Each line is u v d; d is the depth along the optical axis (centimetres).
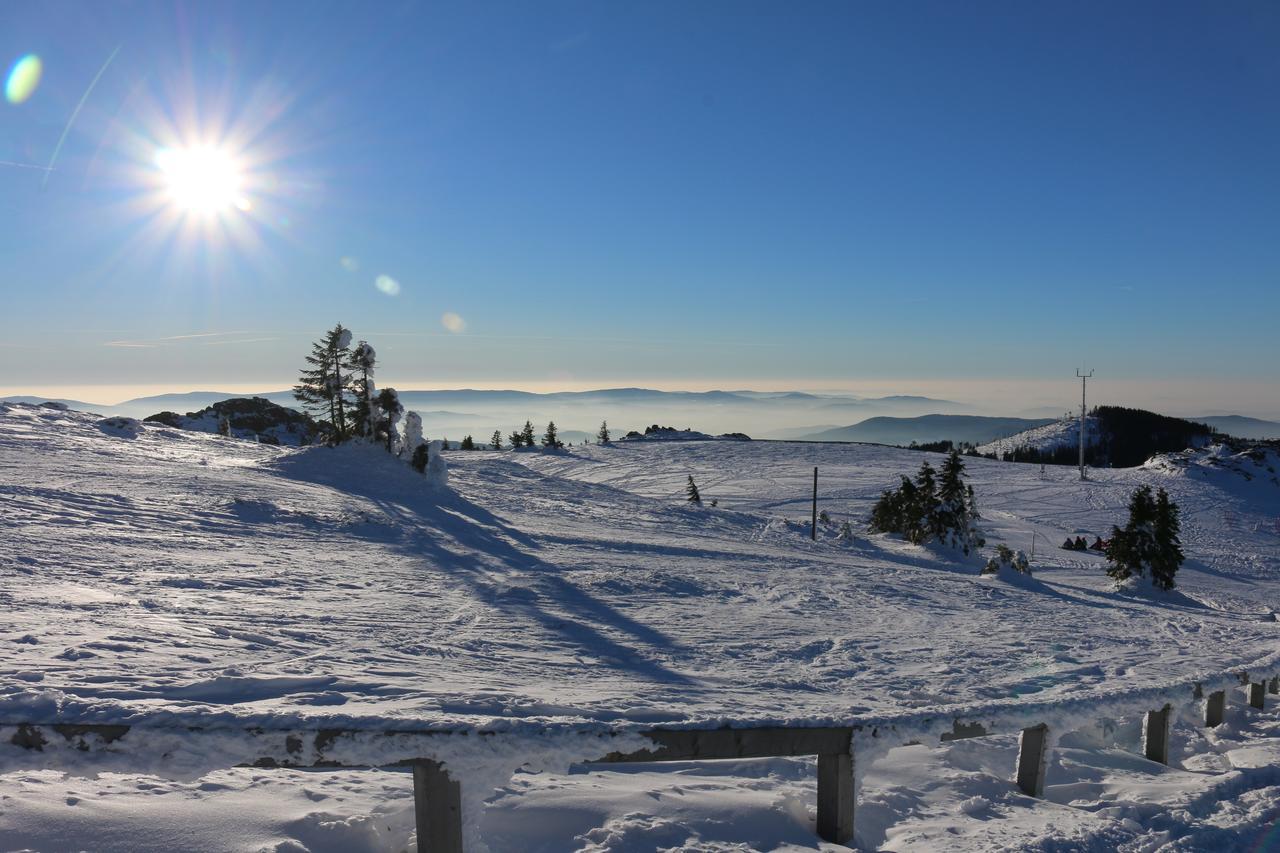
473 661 991
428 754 390
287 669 740
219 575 1524
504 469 6406
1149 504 4438
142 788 449
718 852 456
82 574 1341
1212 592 4991
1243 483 11412
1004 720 582
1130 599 3322
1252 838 537
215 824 406
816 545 4884
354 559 2041
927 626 1725
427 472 4334
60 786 430
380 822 442
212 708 396
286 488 3438
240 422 13962
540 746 410
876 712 552
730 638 1410
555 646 1186
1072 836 520
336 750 381
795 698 950
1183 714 954
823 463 13812
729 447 16062
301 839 406
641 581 2078
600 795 515
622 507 5288
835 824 497
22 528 1773
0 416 5097
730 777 614
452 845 396
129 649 746
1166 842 524
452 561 2198
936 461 14062
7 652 666
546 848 444
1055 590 3164
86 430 5116
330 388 5197
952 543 5369
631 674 1023
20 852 348
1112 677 1177
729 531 4891
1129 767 738
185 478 3269
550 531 3362
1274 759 749
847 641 1451
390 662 890
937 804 596
